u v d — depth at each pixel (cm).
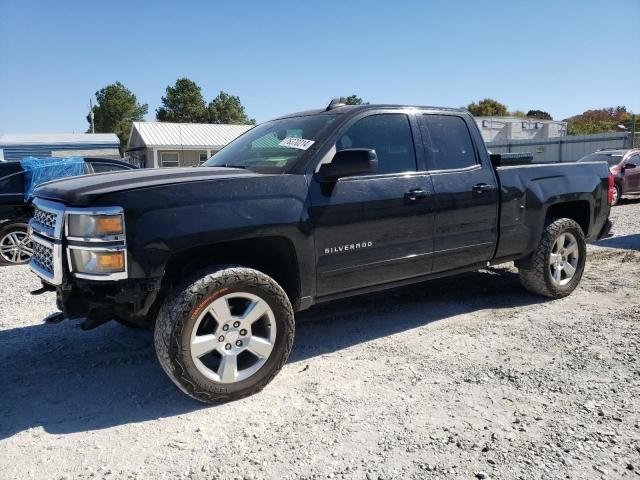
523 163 564
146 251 302
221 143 3108
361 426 301
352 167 352
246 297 333
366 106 417
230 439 291
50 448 285
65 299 317
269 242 357
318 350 423
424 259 429
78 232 301
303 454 275
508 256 499
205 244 320
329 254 373
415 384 354
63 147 2900
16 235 854
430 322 484
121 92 6744
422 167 432
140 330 471
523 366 378
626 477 248
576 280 557
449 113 471
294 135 409
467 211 452
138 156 3484
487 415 310
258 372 341
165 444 288
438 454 271
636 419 300
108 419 317
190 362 314
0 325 499
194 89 6266
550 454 268
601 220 585
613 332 441
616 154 1630
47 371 388
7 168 857
